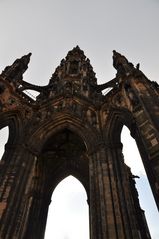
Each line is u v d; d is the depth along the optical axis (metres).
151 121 18.34
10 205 17.89
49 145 32.56
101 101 29.94
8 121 25.88
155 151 16.33
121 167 21.19
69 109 28.25
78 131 26.17
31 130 25.33
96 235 16.53
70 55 53.09
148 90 22.77
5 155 22.39
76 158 33.78
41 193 29.59
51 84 39.75
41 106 29.28
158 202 14.87
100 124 26.19
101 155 22.16
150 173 16.56
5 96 26.80
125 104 24.36
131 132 21.80
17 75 33.09
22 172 20.70
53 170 33.16
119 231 16.11
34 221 26.42
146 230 21.67
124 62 32.22
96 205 18.38
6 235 16.30
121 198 18.28
